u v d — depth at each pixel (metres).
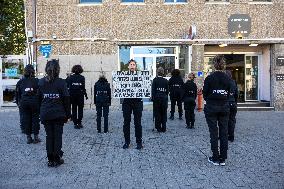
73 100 13.42
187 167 8.11
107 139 11.44
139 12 20.08
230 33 20.31
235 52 21.70
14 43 26.03
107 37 20.11
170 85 15.88
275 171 7.69
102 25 20.08
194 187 6.66
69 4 20.05
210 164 8.34
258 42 20.45
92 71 20.17
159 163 8.48
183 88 13.62
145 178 7.29
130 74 10.02
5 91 22.08
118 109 19.45
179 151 9.71
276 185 6.71
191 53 20.30
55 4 20.03
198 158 8.94
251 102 21.59
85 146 10.38
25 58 22.17
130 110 10.07
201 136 11.90
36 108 10.67
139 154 9.40
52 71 8.07
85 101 20.17
